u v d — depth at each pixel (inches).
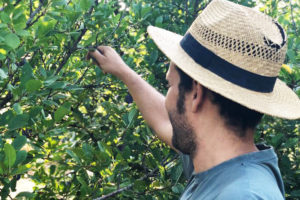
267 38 41.7
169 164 90.6
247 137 41.1
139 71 106.6
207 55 42.2
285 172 95.3
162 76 102.5
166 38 56.2
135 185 76.7
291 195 92.9
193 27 45.6
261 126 105.0
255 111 40.7
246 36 41.1
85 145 72.7
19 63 76.2
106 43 79.1
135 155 93.3
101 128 100.7
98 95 108.7
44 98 72.3
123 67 72.2
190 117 43.6
